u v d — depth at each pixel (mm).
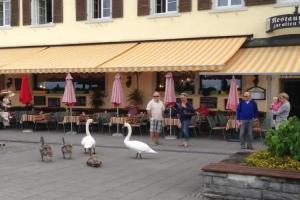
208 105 20609
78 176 10602
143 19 21875
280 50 18297
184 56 18625
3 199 8414
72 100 19812
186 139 15984
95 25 23156
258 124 17500
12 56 23875
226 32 20000
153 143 16750
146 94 21938
